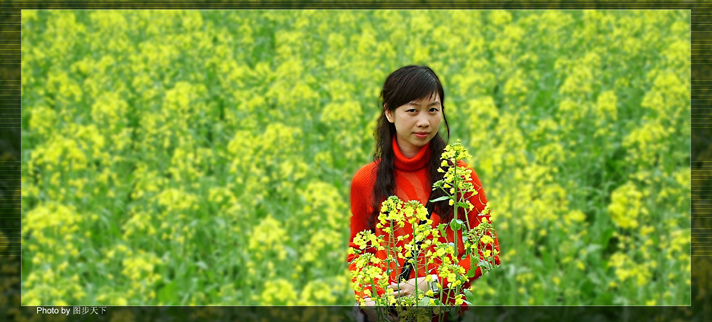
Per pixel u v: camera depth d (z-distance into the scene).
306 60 9.74
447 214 2.38
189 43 9.66
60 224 5.14
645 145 6.09
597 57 8.23
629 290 4.66
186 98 7.34
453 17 10.12
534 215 5.05
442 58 9.31
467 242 2.18
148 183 6.00
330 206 5.41
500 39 9.55
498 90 8.73
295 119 7.49
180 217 5.45
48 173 6.26
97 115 7.32
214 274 5.36
